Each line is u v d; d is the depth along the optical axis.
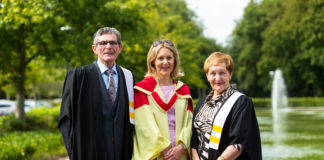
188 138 2.93
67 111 2.70
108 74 2.89
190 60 11.77
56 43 9.16
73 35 9.03
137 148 2.93
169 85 3.17
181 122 3.02
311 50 27.33
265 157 6.68
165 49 3.05
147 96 3.04
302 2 27.39
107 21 8.88
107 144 2.73
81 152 2.64
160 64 3.04
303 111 22.88
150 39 10.21
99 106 2.75
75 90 2.75
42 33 8.92
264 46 31.88
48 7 8.43
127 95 2.93
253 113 2.60
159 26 14.22
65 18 9.45
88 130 2.70
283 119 15.94
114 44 2.87
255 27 35.09
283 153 7.09
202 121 2.72
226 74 2.70
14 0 7.73
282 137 9.59
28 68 13.11
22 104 10.64
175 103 3.07
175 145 2.93
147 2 11.05
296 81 33.84
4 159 5.10
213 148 2.58
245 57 35.41
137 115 2.98
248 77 35.69
